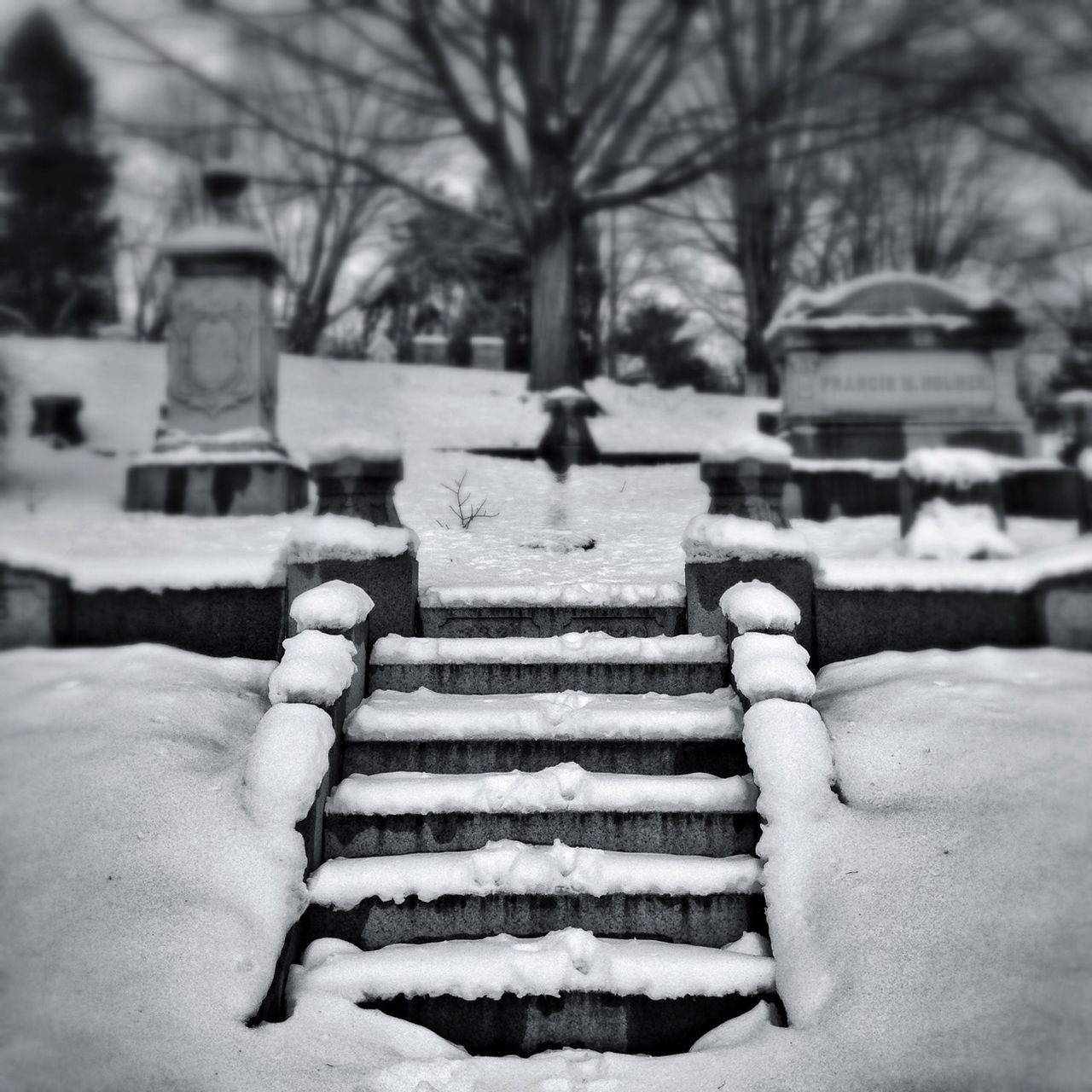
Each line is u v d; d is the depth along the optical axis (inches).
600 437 607.8
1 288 673.6
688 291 1235.2
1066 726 147.9
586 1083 105.6
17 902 117.2
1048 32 344.2
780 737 136.3
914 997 107.0
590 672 171.5
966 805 131.2
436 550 273.4
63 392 536.1
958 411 418.3
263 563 191.0
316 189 616.4
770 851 126.8
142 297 924.0
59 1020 103.7
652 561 261.3
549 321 709.9
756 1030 111.7
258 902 118.5
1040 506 380.5
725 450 197.8
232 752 148.2
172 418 377.4
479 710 157.2
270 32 480.4
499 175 673.0
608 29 551.5
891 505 378.6
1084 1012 101.0
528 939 126.6
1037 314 478.0
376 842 138.6
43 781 135.7
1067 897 114.6
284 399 666.2
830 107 450.3
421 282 1216.2
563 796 140.5
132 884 119.2
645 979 117.2
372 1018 113.0
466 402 705.0
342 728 151.7
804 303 438.3
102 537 297.6
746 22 462.0
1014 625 184.1
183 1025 104.7
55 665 176.1
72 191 534.3
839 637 186.4
